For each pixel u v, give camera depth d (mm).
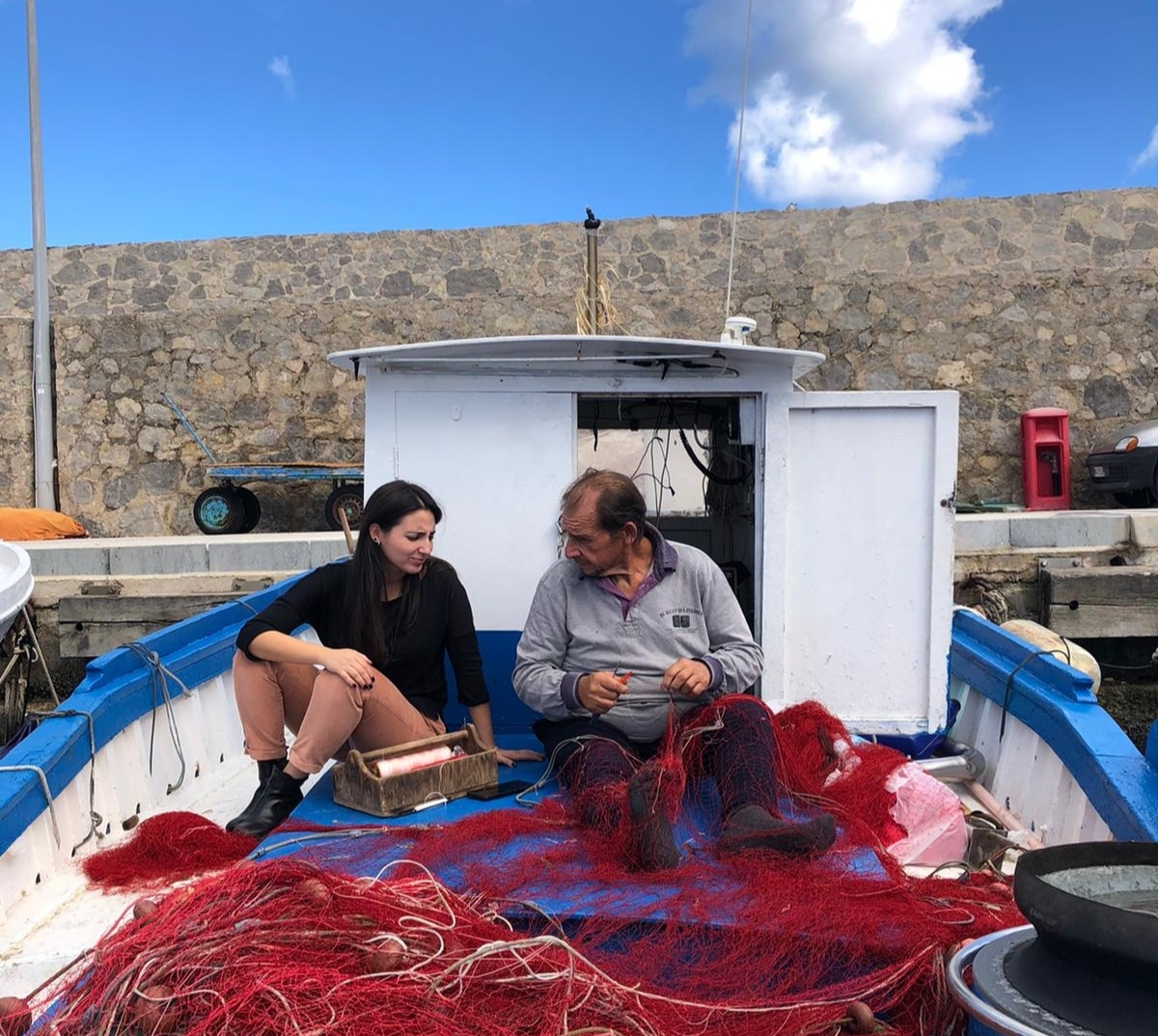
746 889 2496
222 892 2311
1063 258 11656
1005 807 4070
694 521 5426
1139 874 2084
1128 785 3049
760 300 11586
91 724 3684
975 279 11367
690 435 5395
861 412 3971
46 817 3359
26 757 3344
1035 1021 1734
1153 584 7863
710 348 3766
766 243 11898
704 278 11953
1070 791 3547
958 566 8195
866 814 3109
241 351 11867
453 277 12203
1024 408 11352
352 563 3514
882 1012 2283
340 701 3199
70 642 8133
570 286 12094
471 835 2791
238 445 11922
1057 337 11328
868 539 4008
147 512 11945
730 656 3223
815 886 2488
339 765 3211
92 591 8344
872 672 4051
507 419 3928
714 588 3311
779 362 3910
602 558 3205
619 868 2668
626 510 3156
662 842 2658
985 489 11391
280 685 3459
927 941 2316
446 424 3934
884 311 11453
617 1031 1992
